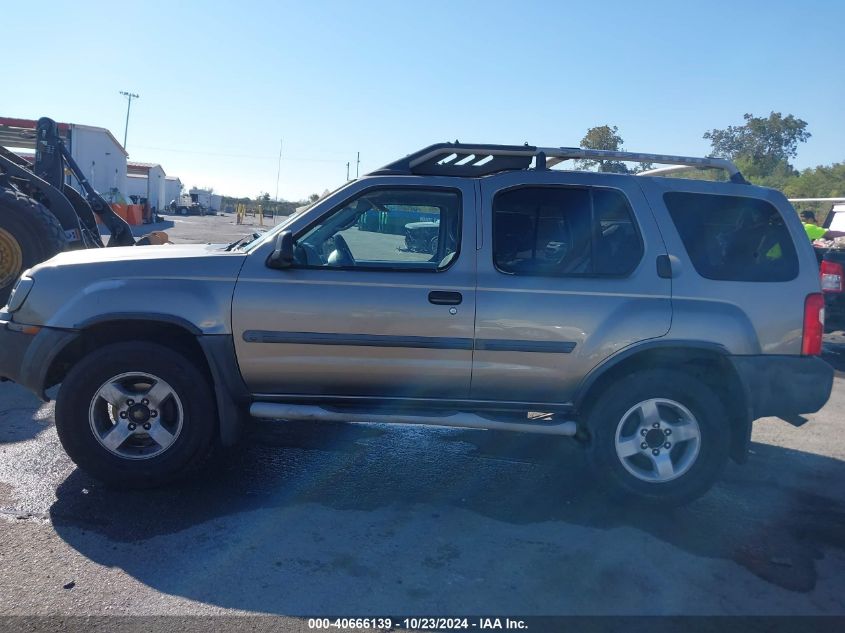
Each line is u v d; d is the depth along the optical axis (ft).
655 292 14.97
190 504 14.47
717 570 12.80
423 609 11.13
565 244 15.44
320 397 15.28
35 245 27.40
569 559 12.94
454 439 19.30
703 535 14.23
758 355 15.12
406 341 14.74
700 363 15.71
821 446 20.35
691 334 14.80
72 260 15.44
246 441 18.28
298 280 14.73
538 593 11.75
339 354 14.84
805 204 72.79
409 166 15.60
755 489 16.88
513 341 14.78
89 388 14.55
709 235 15.47
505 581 12.07
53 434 17.94
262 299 14.65
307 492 15.37
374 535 13.51
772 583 12.42
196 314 14.58
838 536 14.42
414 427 20.20
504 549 13.20
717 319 14.85
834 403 25.22
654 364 15.40
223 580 11.68
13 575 11.55
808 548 13.84
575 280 14.97
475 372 14.98
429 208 15.38
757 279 15.26
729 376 15.14
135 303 14.55
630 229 15.37
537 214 15.47
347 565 12.34
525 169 15.72
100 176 126.93
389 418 15.03
